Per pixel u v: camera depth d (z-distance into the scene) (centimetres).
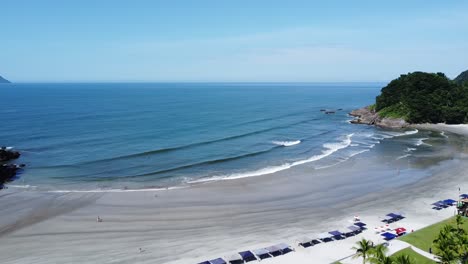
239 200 4750
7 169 5847
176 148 7794
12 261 3209
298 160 6950
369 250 2802
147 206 4516
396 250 3238
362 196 4903
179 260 3212
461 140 9112
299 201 4722
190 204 4594
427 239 3447
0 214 4259
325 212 4344
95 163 6588
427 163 6694
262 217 4200
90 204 4575
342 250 3338
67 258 3262
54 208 4444
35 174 5919
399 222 3953
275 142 8662
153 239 3638
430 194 4938
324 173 6034
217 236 3700
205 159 6931
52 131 9712
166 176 5862
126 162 6675
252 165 6575
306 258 3203
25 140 8525
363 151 7775
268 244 3500
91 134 9312
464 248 2766
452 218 3953
